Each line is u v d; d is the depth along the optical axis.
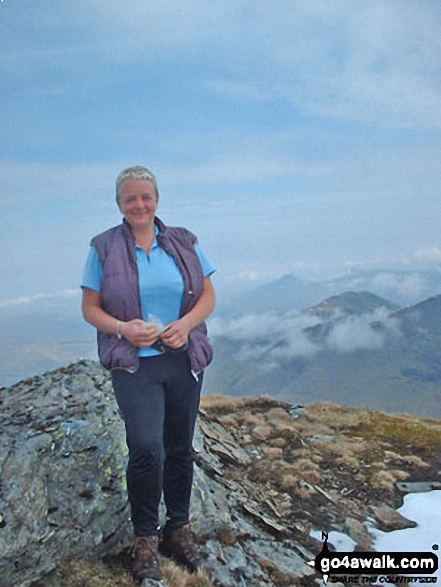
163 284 2.15
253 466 4.30
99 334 2.22
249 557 2.84
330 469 4.56
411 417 6.82
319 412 6.45
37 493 2.38
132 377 2.15
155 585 2.15
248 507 3.38
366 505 3.99
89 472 2.62
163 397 2.21
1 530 2.18
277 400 6.57
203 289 2.28
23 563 2.19
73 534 2.38
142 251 2.20
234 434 5.07
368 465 4.71
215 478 3.67
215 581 2.50
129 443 2.14
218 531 2.91
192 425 2.36
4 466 2.45
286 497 3.84
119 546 2.47
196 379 2.26
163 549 2.49
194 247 2.32
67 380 3.62
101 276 2.16
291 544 3.18
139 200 2.14
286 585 2.75
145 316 2.14
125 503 2.57
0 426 2.84
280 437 5.11
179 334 2.10
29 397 3.33
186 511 2.48
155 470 2.13
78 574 2.23
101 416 2.98
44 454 2.60
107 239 2.20
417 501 4.12
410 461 4.87
